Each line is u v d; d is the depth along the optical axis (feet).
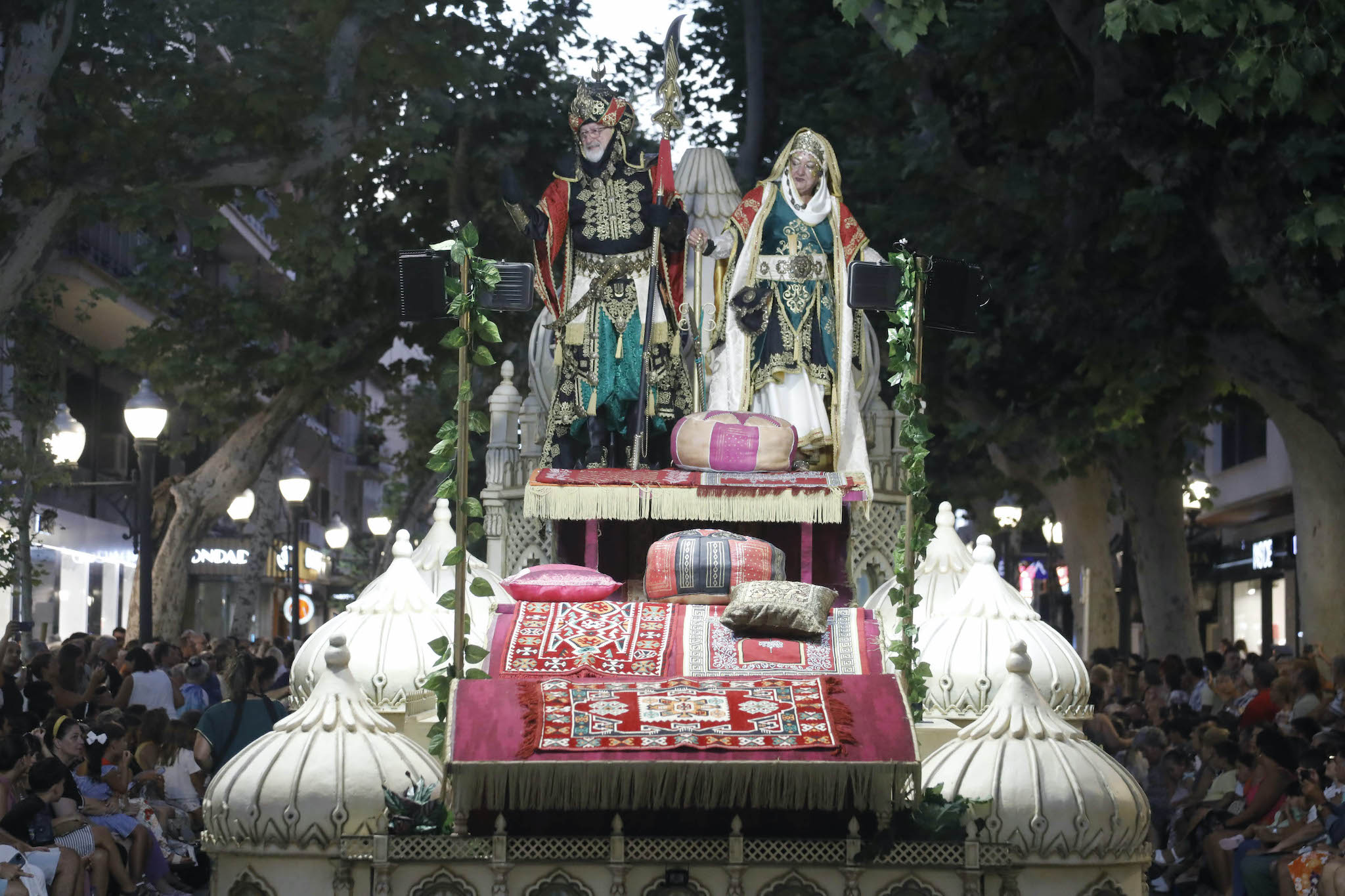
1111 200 54.13
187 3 55.26
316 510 165.37
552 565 29.19
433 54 58.08
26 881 26.30
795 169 35.27
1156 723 55.93
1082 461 77.30
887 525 37.50
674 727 23.68
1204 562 127.24
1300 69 43.55
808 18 75.77
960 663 29.91
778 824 24.90
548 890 23.73
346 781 24.99
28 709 37.76
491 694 24.34
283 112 55.21
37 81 48.75
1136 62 50.03
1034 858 25.16
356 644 29.84
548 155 78.38
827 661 25.76
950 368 76.84
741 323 34.68
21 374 64.59
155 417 49.55
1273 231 49.70
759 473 31.04
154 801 37.50
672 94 34.19
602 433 33.91
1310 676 47.14
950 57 59.00
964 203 63.77
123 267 92.63
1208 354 60.44
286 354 76.84
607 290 33.78
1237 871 34.83
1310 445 64.23
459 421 25.36
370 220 78.54
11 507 61.57
